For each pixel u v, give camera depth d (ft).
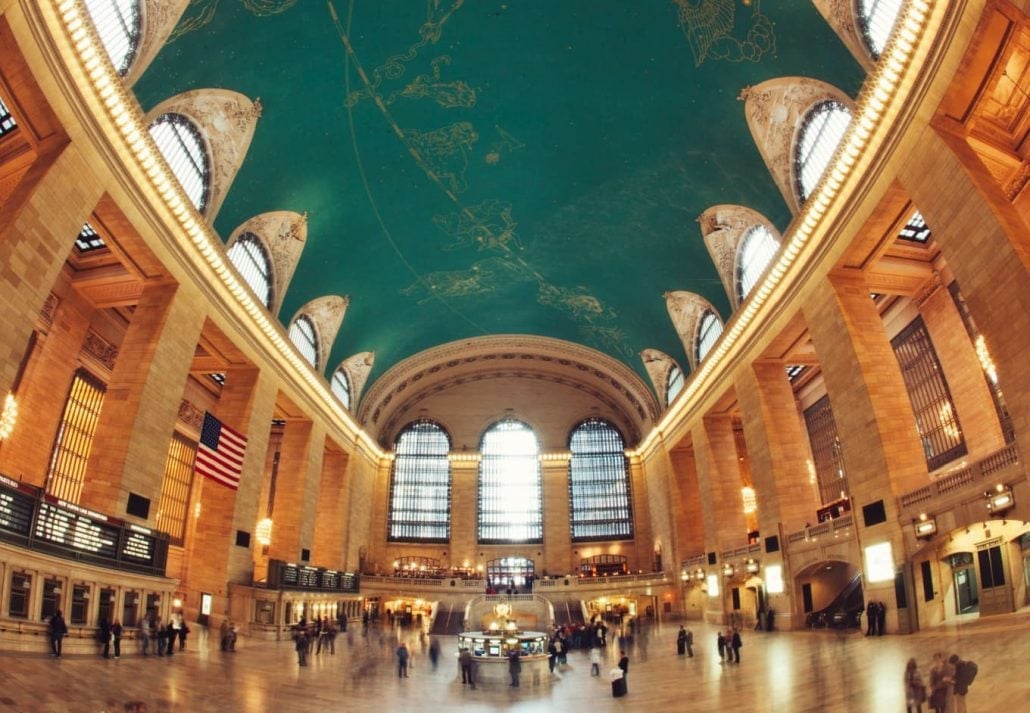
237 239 76.33
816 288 70.54
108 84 48.21
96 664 43.34
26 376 66.80
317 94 66.33
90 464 57.52
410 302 114.83
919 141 51.80
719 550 101.30
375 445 145.38
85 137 49.57
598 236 96.89
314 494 104.12
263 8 55.06
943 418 76.38
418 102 71.77
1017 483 46.44
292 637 81.71
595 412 158.51
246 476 80.84
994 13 42.75
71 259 70.03
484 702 41.83
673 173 79.77
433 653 61.87
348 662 62.03
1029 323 43.57
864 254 65.72
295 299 91.81
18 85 44.45
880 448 61.46
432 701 41.78
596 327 127.44
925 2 45.91
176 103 58.23
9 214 44.55
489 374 157.69
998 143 53.93
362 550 135.95
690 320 107.34
